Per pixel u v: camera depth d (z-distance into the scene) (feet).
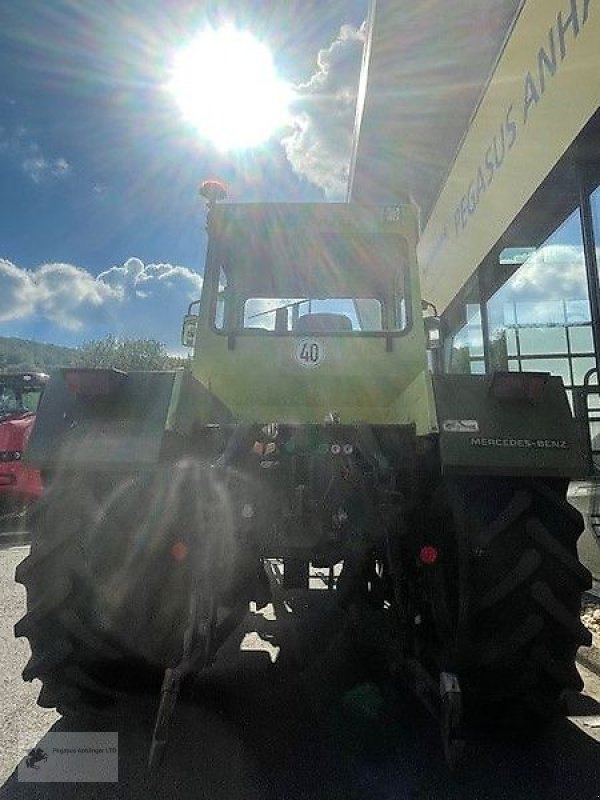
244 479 9.41
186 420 9.73
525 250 19.84
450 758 7.63
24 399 36.73
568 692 11.09
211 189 12.80
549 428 9.02
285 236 12.98
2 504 28.60
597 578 16.31
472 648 8.66
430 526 9.37
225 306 13.00
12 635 14.15
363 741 9.45
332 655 12.25
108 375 9.30
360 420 12.44
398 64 27.27
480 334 23.93
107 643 9.05
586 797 7.89
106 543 9.11
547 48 15.87
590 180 15.20
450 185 26.50
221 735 9.60
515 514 8.84
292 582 11.61
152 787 8.13
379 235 12.89
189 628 8.30
